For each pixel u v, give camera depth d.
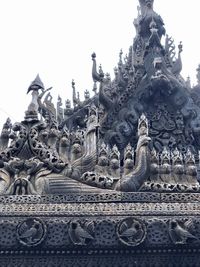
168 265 11.03
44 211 11.48
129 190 12.02
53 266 11.09
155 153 12.70
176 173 12.44
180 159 12.59
